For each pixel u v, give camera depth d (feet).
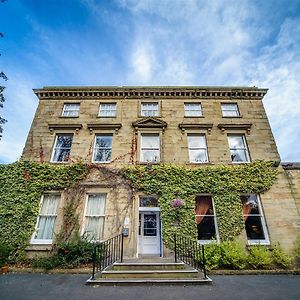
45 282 25.89
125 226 38.29
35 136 47.37
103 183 41.45
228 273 30.96
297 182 42.09
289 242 37.58
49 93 52.95
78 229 37.91
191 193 40.57
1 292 21.98
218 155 45.24
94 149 46.52
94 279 25.50
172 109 50.96
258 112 50.88
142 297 20.76
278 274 31.30
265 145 46.42
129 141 46.50
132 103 51.90
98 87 52.80
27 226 38.11
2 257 33.30
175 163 44.09
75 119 49.75
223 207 39.75
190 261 34.06
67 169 42.29
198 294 21.70
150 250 38.42
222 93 52.95
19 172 41.70
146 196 41.09
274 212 39.78
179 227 38.19
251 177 41.88
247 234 39.09
